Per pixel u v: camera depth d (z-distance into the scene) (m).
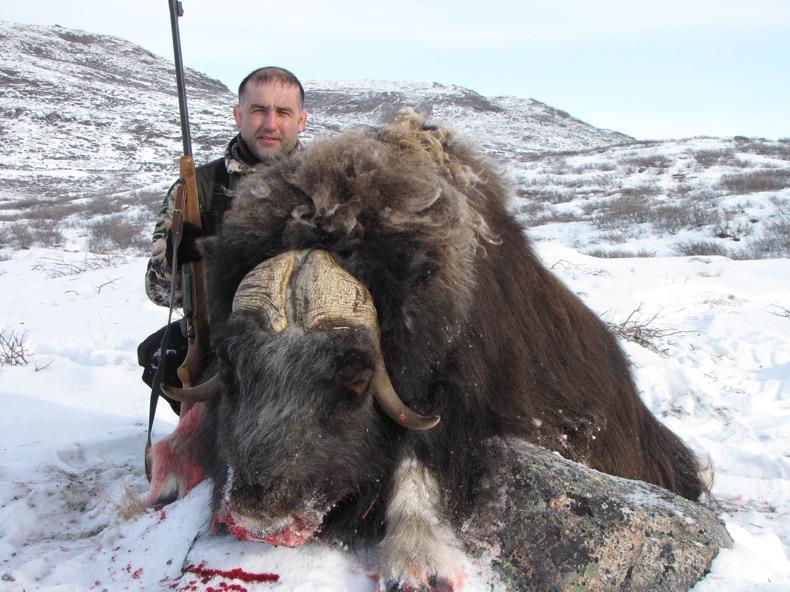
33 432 3.89
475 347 2.27
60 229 18.34
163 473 2.80
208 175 3.20
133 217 20.42
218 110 59.75
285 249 2.15
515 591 2.10
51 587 2.24
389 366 2.17
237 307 2.05
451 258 2.19
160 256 3.16
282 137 3.22
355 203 2.12
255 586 2.06
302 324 1.98
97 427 4.00
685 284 8.26
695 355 5.84
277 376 1.95
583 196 23.47
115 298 7.92
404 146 2.41
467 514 2.24
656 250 14.98
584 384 2.68
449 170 2.42
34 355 5.53
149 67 86.38
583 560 2.08
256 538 1.96
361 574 2.14
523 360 2.41
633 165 29.97
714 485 3.41
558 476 2.24
